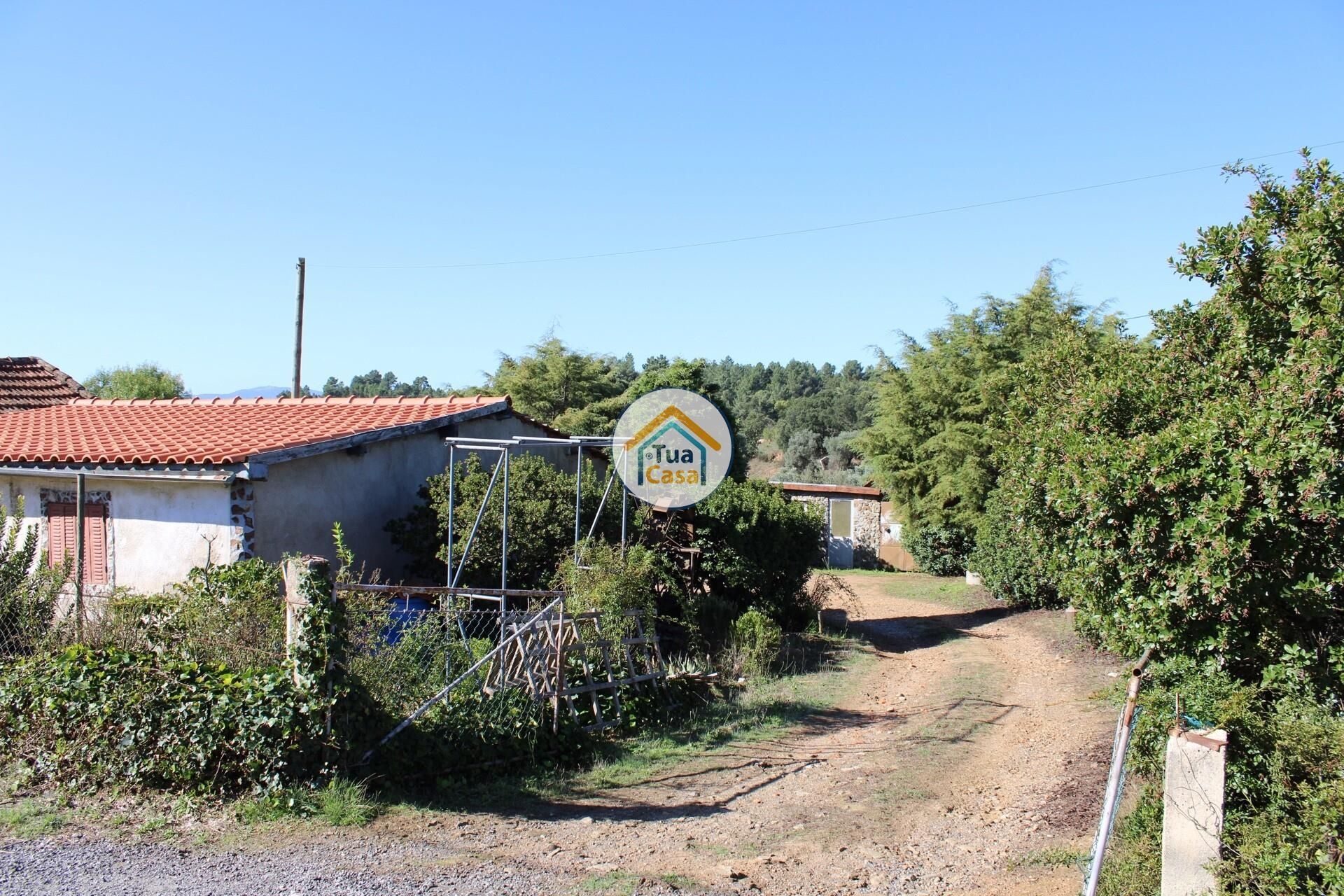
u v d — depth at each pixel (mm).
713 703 11359
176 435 13508
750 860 6234
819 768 8742
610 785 8133
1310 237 5758
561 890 5477
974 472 26797
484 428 16125
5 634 8242
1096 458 5910
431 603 12102
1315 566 5223
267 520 11891
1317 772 4648
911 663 14922
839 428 62406
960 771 8570
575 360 34562
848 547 34750
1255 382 5988
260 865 5598
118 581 12328
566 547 13469
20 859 5570
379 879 5465
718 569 15953
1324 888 4164
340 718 6910
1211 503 5113
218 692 6723
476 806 7207
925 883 5844
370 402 16312
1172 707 5387
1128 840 5508
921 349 29703
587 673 9695
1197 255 6605
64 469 12281
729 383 101188
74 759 6875
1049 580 18031
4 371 21609
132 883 5258
